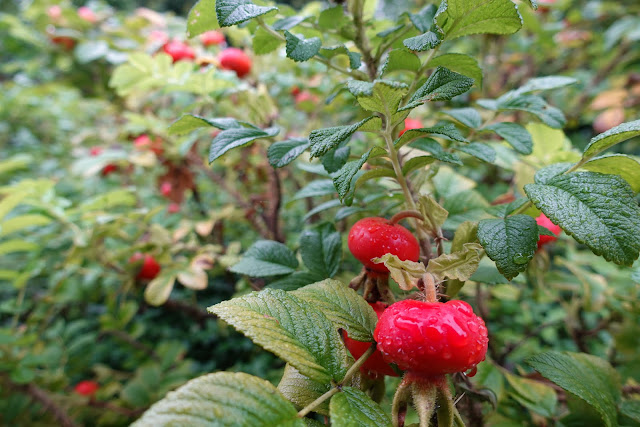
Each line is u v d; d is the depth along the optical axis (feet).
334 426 0.28
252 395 0.29
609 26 1.90
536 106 0.57
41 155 2.11
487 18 0.39
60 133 2.21
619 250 0.29
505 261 0.34
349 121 1.10
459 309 0.33
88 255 1.00
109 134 1.43
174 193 1.19
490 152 0.47
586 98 1.63
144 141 1.13
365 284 0.45
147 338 1.62
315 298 0.40
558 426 0.56
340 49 0.47
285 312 0.36
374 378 0.44
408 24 0.52
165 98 1.35
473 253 0.36
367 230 0.42
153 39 1.18
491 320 1.36
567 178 0.34
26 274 1.16
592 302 0.85
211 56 0.98
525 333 1.34
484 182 1.25
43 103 2.00
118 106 1.44
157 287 0.90
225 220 1.24
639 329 0.82
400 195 0.53
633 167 0.36
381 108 0.34
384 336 0.33
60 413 1.17
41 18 1.51
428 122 0.88
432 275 0.36
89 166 1.10
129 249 0.95
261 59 1.01
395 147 0.38
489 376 0.61
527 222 0.36
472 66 0.45
